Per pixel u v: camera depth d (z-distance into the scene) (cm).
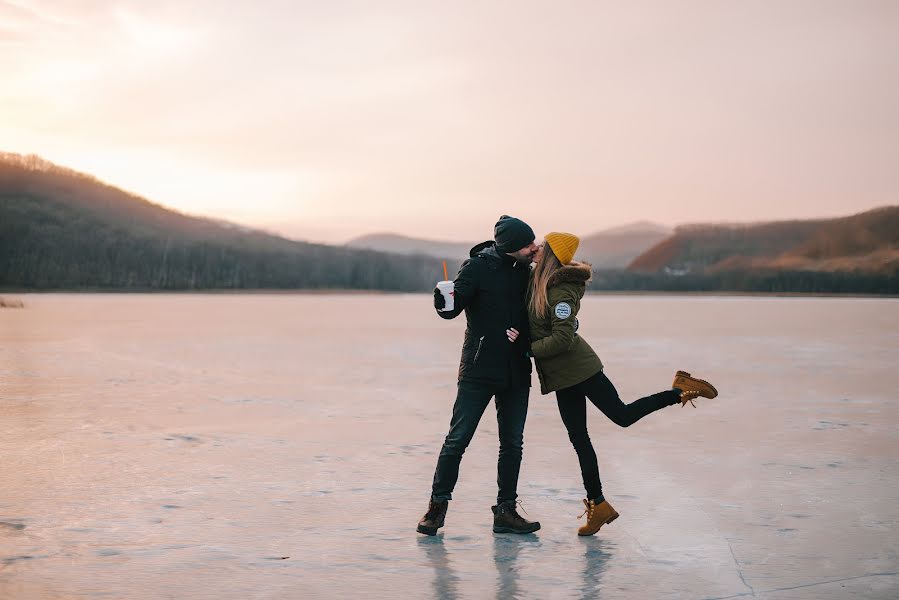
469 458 682
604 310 6184
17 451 693
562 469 639
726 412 945
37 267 18350
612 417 456
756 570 405
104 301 8712
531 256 472
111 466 637
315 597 368
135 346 1983
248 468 635
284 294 18600
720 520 495
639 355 1803
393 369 1450
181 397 1051
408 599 366
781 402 1032
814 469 638
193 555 425
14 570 398
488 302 464
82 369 1405
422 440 760
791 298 14812
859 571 404
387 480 598
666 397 457
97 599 362
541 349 448
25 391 1102
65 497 541
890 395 1102
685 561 420
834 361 1645
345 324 3400
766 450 717
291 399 1041
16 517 492
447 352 1848
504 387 465
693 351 1923
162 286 18850
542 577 396
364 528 478
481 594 373
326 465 648
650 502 539
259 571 401
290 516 501
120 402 999
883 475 616
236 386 1178
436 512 464
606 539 459
